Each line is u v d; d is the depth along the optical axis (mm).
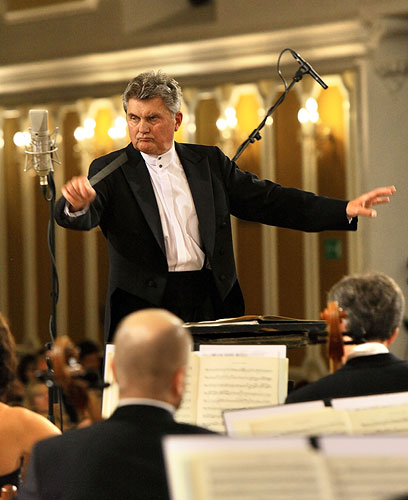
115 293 7773
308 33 20453
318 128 21047
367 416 5625
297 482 3805
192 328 7020
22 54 24359
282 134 21719
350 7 19734
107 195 7762
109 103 23797
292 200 8094
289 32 20609
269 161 21891
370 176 20406
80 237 24828
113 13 22844
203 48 21812
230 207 8258
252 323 7109
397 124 20297
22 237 25781
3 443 7062
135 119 7703
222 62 21891
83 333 24844
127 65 23078
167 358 4961
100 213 7637
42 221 25500
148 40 22359
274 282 22016
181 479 3850
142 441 4930
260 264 22250
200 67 22266
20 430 7105
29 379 17250
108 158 7934
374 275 7246
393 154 20344
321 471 3807
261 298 22266
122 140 23625
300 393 6711
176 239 7777
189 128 22719
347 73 20500
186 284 7824
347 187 20859
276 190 8156
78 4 23344
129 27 22672
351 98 20562
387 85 20250
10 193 25922
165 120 7691
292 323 7246
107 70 23469
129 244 7770
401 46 20062
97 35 23156
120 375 5031
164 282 7715
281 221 8164
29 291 25656
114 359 5094
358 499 3764
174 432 4973
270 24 20766
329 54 20625
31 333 25625
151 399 5016
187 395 6762
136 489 4852
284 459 3846
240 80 21953
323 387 6734
